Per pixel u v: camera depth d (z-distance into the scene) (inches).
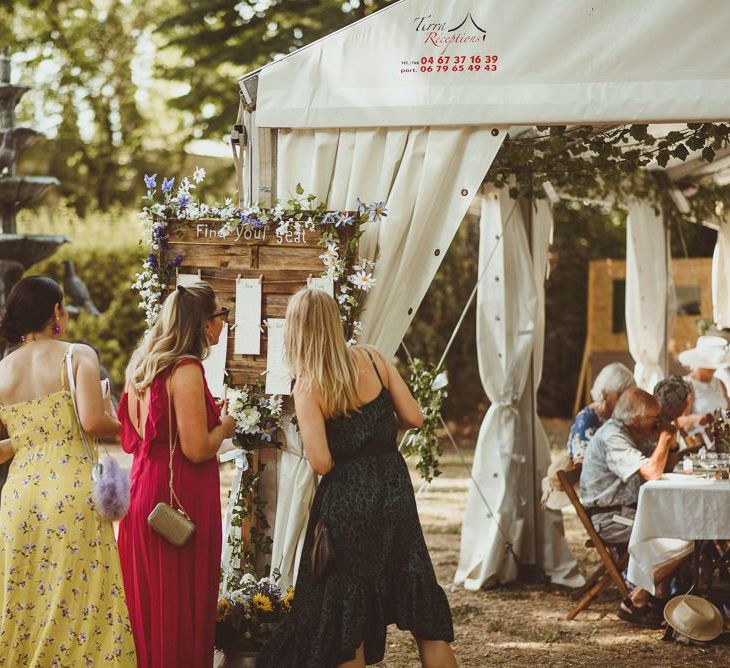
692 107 220.1
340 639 180.1
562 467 306.3
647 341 396.8
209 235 233.6
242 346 230.8
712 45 220.8
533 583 326.3
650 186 383.2
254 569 232.7
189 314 193.2
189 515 189.2
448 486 546.0
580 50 223.8
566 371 796.6
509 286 330.3
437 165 228.4
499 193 327.0
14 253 413.4
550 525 326.6
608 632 267.7
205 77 731.4
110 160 1125.1
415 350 761.6
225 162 815.1
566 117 222.8
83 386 187.6
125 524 194.2
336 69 232.7
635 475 280.1
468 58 226.8
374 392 191.0
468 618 283.9
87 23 1108.5
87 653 181.3
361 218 227.0
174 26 697.0
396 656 249.0
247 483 231.3
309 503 230.2
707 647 252.2
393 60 230.2
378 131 232.2
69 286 488.4
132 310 741.9
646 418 281.9
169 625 186.1
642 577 252.5
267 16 682.2
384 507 184.1
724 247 405.7
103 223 795.4
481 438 328.8
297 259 229.8
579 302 791.1
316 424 185.8
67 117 1124.5
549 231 345.7
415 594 182.9
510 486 324.5
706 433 323.0
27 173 1118.4
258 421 227.0
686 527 249.8
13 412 188.2
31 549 183.0
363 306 229.5
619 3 223.1
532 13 225.6
